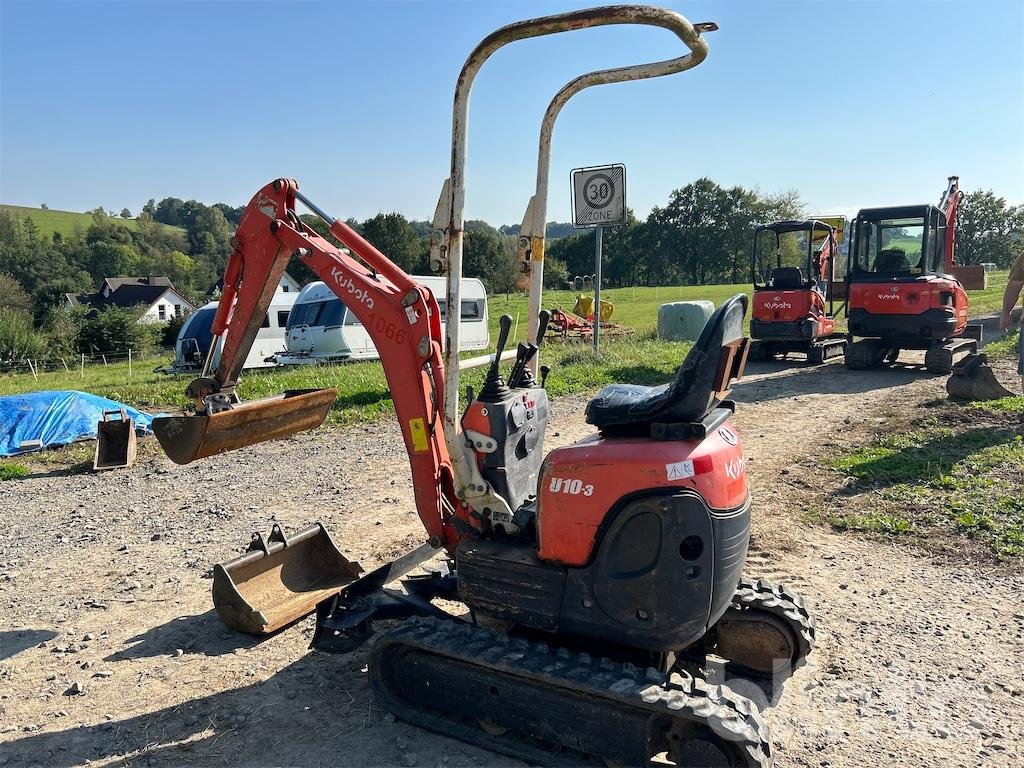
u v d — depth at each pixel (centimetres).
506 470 390
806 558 572
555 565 353
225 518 710
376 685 391
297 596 508
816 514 660
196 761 357
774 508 682
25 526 698
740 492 350
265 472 866
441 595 444
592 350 1756
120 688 422
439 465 413
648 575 328
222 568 467
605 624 341
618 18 318
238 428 474
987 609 487
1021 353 937
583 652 365
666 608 327
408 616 416
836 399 1180
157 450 973
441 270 379
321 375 1502
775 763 347
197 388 469
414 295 398
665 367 1519
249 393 1278
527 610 360
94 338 3922
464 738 363
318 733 376
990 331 2008
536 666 337
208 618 505
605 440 357
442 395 394
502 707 359
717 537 329
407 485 802
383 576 453
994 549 569
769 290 1581
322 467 881
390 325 406
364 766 350
